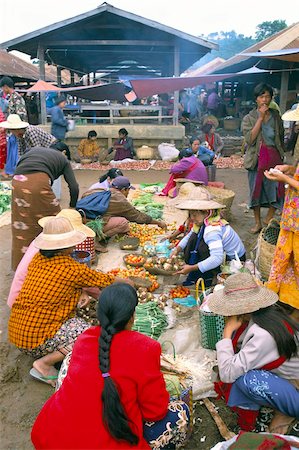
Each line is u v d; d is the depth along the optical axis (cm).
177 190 766
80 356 243
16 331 344
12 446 293
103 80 2245
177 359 346
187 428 281
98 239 575
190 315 415
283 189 629
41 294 335
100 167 1204
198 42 1302
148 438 262
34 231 493
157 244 565
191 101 2014
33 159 490
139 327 377
